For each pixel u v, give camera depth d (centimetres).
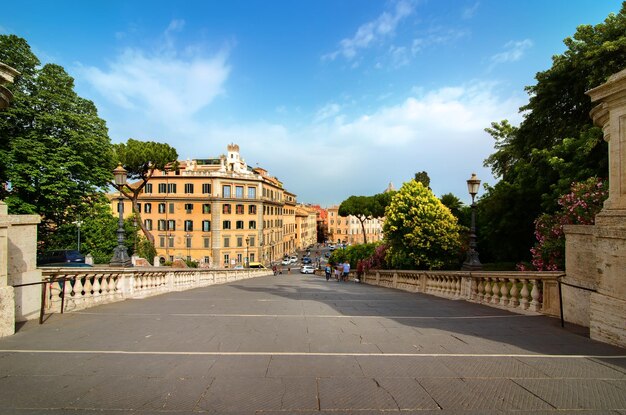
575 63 1480
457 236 2303
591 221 942
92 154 2328
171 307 927
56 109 2212
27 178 1997
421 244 2270
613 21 1452
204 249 6294
